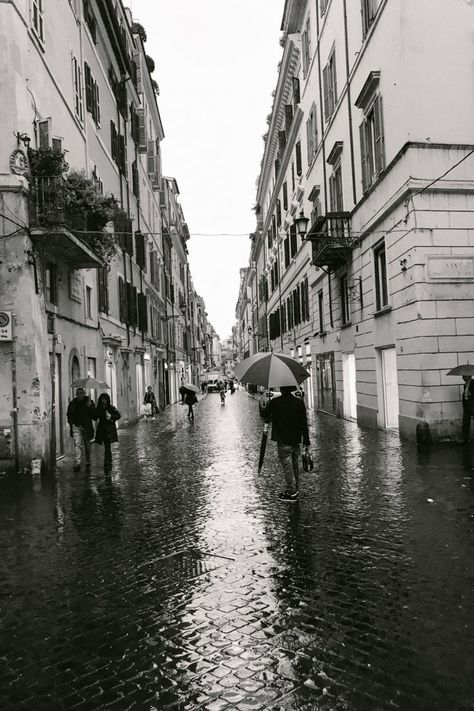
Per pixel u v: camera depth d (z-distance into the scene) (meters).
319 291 24.00
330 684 3.20
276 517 6.92
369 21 14.75
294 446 7.82
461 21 12.33
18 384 11.12
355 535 5.99
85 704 3.14
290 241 31.83
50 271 13.13
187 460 12.26
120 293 22.64
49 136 12.27
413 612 4.08
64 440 13.49
